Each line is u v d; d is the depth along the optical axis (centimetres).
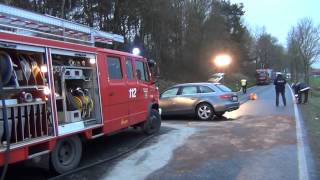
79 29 902
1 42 633
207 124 1525
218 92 1684
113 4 3316
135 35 3756
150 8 3662
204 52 5428
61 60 812
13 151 657
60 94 794
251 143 1094
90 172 815
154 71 1297
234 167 835
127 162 898
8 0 2403
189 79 5153
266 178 752
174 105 1712
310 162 872
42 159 780
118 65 1042
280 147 1035
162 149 1034
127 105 1077
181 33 5125
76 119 833
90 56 895
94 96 914
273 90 4434
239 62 7856
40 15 799
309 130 1323
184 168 834
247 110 2061
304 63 6812
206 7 5700
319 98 3167
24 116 692
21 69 698
